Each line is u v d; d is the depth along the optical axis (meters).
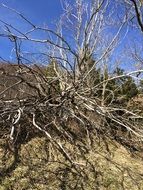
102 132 5.25
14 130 4.63
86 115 5.30
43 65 6.26
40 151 4.51
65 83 5.29
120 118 5.53
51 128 4.93
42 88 5.20
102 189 4.21
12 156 4.31
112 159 4.76
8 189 3.94
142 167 4.75
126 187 4.30
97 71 6.72
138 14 4.86
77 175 4.30
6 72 4.67
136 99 6.68
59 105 4.87
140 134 5.35
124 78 6.82
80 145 4.84
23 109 4.66
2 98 4.89
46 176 4.18
